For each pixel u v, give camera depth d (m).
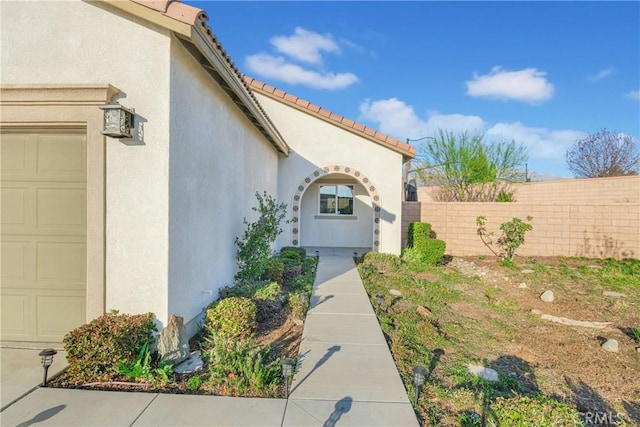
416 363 5.29
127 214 4.89
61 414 3.53
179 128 5.20
